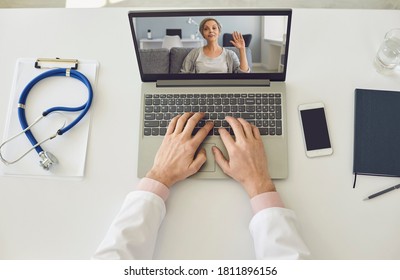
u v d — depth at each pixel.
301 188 0.62
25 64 0.71
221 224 0.60
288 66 0.71
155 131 0.66
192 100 0.67
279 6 1.40
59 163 0.64
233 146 0.62
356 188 0.62
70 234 0.60
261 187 0.59
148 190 0.58
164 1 1.40
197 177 0.63
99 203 0.62
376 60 0.69
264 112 0.66
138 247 0.53
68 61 0.71
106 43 0.73
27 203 0.62
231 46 0.61
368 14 0.74
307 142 0.65
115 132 0.67
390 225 0.60
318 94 0.68
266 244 0.53
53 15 0.76
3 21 0.75
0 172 0.64
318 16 0.74
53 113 0.68
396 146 0.63
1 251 0.59
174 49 0.61
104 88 0.70
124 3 1.40
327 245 0.59
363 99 0.66
